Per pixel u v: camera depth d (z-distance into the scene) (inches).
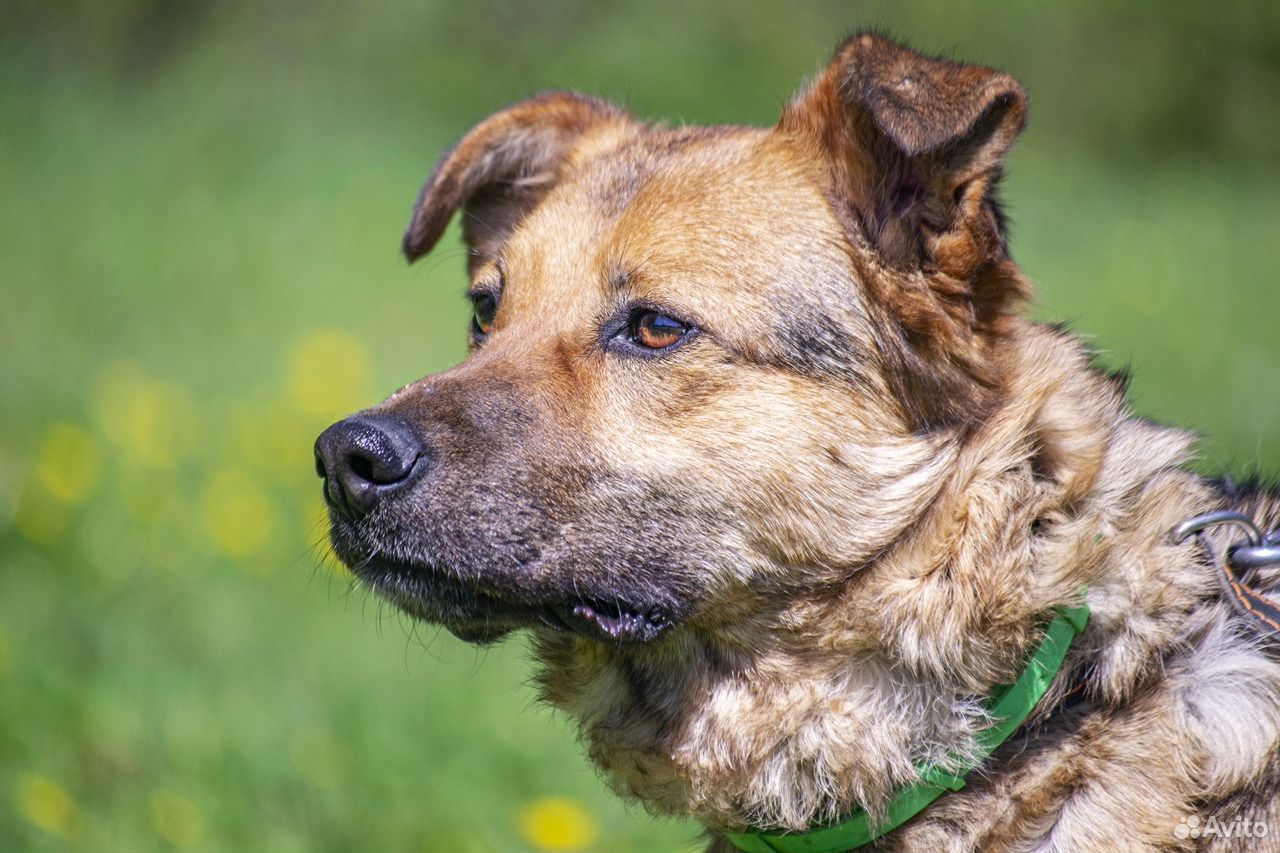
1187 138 1798.7
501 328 307.9
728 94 1683.1
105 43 1546.5
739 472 276.2
